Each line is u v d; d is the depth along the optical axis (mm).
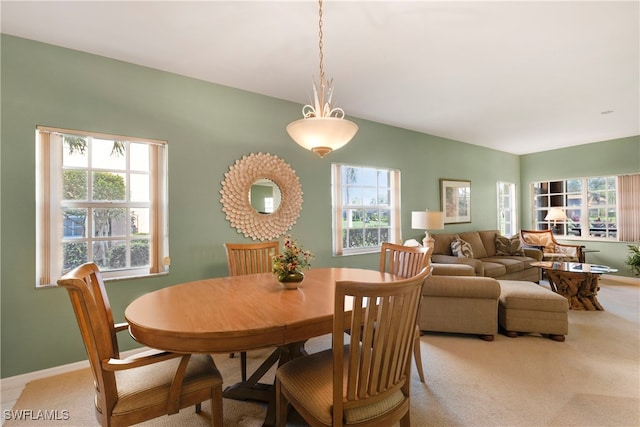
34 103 2152
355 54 2400
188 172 2760
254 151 3133
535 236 5754
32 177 2154
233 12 1889
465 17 1948
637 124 4398
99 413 1214
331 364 1417
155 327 1206
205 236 2844
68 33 2090
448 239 4773
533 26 2047
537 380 2074
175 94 2699
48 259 2219
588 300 3611
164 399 1257
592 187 5719
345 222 4047
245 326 1210
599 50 2357
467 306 2779
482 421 1671
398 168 4488
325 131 1664
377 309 1237
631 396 1876
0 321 2055
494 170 6086
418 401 1854
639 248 4996
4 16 1896
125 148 2564
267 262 2611
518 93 3221
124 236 2553
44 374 2170
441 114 3904
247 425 1672
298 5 1828
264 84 2943
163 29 2059
